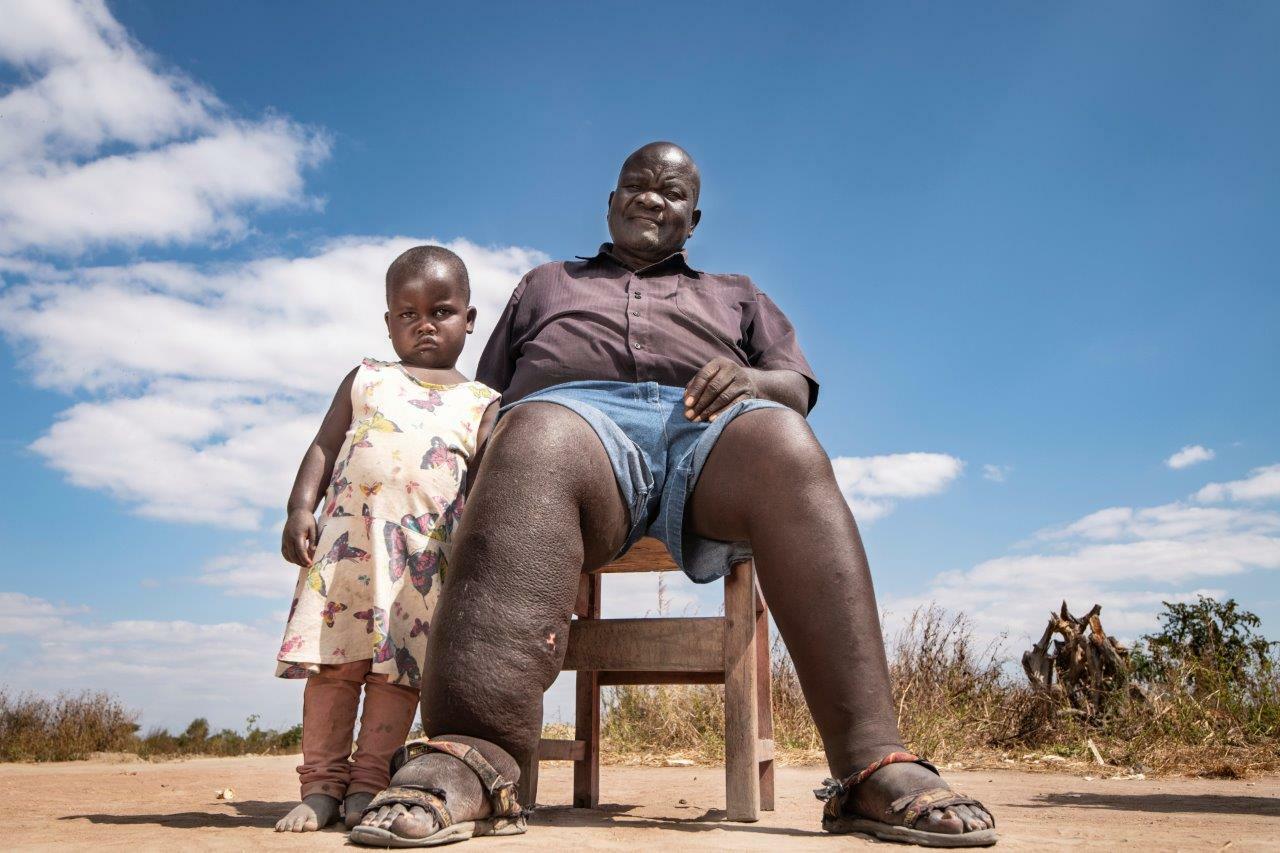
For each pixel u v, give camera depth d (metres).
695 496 3.21
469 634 2.61
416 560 3.10
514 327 4.01
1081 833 2.95
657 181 4.01
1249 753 7.90
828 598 2.80
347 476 3.17
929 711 9.45
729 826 3.13
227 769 7.73
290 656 2.97
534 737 2.66
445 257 3.61
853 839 2.59
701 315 3.73
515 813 2.60
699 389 3.31
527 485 2.80
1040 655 10.02
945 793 2.53
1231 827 3.32
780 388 3.61
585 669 3.57
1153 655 9.88
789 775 6.29
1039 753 8.83
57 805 4.02
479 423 3.43
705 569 3.43
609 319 3.65
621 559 3.95
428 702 2.61
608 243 4.12
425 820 2.32
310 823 2.79
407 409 3.28
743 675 3.38
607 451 3.07
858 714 2.73
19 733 12.81
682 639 3.47
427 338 3.52
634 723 8.88
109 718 13.57
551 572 2.73
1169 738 8.56
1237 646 9.79
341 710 3.05
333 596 3.05
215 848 2.31
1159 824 3.48
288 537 3.18
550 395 3.32
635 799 4.50
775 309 4.03
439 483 3.21
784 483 2.96
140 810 3.75
